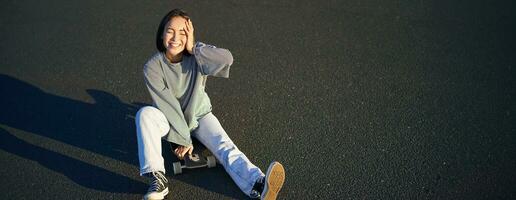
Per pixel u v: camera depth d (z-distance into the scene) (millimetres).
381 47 4965
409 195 3576
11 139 3980
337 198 3557
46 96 4367
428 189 3617
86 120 4148
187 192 3590
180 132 3498
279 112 4234
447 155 3867
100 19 5293
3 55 4812
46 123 4121
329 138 4000
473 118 4191
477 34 5137
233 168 3459
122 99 4352
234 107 4281
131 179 3695
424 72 4668
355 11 5430
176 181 3654
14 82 4508
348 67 4719
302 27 5207
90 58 4801
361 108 4273
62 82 4520
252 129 4082
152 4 5512
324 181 3666
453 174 3725
